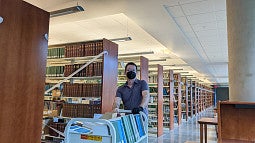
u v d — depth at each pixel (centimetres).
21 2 238
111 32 747
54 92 502
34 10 254
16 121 229
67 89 483
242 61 283
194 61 1159
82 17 537
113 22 648
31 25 248
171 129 870
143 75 665
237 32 290
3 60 217
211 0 438
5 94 219
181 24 580
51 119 462
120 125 185
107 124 170
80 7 452
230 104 278
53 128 443
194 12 498
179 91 1017
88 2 453
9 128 221
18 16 234
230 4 305
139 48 967
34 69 250
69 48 480
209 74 1767
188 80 1282
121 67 627
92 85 455
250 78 277
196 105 1483
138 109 235
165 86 891
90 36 796
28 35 244
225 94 3167
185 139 697
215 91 3225
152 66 873
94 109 444
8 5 224
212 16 521
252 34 281
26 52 241
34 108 250
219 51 903
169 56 1078
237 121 279
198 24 578
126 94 285
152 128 789
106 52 451
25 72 240
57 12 473
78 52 470
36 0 450
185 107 1166
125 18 614
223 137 282
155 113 767
